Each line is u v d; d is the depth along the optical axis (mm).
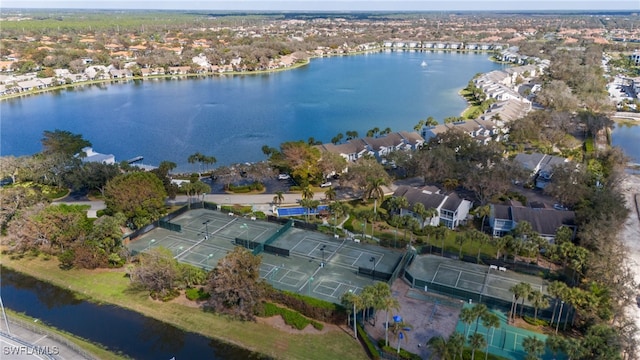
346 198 147125
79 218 118500
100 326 90375
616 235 114000
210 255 112625
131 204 122438
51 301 98562
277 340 85000
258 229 127062
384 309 81500
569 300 82125
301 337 85625
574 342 71062
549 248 101438
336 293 97688
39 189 154125
